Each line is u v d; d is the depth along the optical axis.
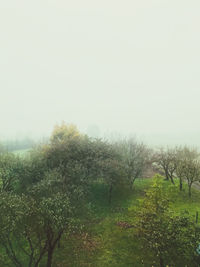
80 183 26.44
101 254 17.94
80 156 32.12
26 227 13.43
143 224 14.91
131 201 29.77
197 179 30.55
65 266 16.34
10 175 27.12
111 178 28.66
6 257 16.80
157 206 15.75
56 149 32.78
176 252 13.62
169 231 13.36
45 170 29.11
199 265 14.10
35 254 17.09
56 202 13.98
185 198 30.52
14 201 13.30
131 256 17.58
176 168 35.66
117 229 22.02
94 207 27.17
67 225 14.55
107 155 33.34
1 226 12.31
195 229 14.37
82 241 19.77
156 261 16.66
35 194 17.47
